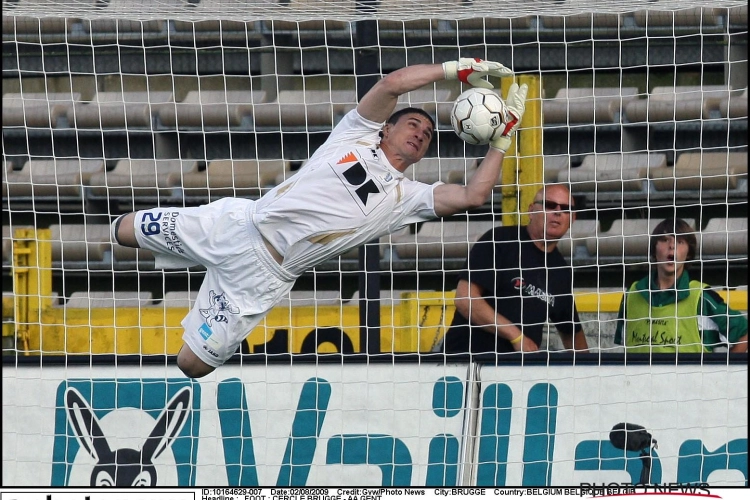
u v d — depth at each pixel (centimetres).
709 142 2866
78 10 2453
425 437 2258
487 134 1952
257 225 2041
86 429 2317
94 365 2338
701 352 2361
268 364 2311
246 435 2294
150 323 2723
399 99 2823
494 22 2712
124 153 2994
